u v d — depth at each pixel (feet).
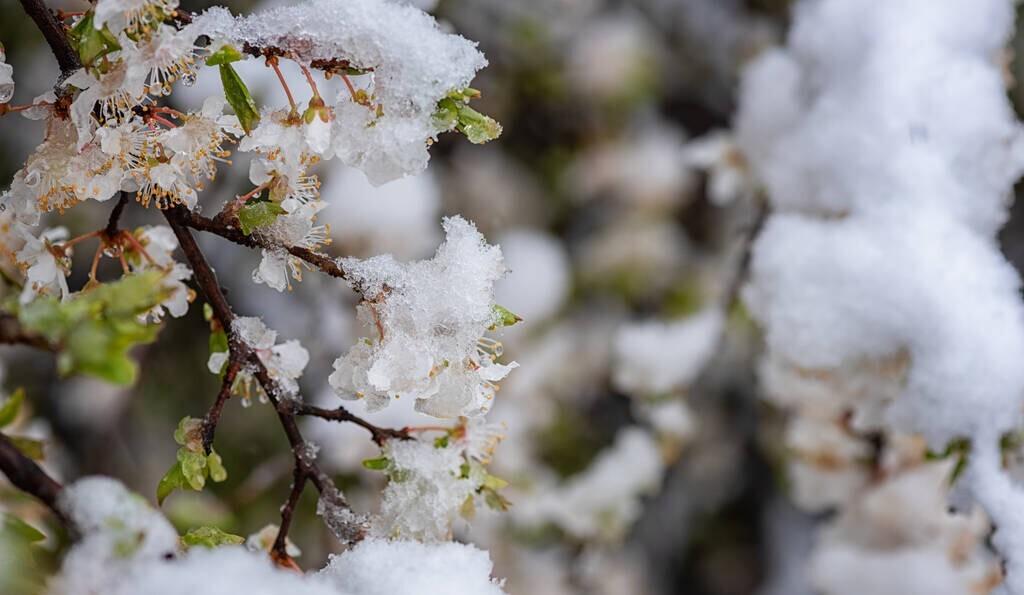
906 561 2.18
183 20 1.66
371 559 1.65
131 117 1.67
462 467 1.72
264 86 2.17
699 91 3.76
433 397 1.67
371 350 1.68
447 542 1.69
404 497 1.70
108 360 1.51
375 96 1.65
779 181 2.03
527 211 3.63
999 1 1.98
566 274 3.58
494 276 1.69
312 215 1.70
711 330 2.61
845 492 2.17
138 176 1.67
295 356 1.70
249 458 2.71
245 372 1.71
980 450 1.83
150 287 1.54
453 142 3.47
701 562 3.68
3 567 1.56
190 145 1.67
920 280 1.85
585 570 2.89
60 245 1.70
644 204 3.84
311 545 2.38
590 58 3.60
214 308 1.70
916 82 1.94
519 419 3.10
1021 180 3.01
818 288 1.90
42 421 2.64
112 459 2.77
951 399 1.83
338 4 1.65
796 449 2.19
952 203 1.91
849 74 2.00
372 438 1.71
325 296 2.50
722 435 3.35
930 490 2.15
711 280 3.63
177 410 2.79
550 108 3.65
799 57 2.09
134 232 1.73
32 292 1.65
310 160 1.66
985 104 1.93
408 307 1.67
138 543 1.54
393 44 1.65
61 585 1.54
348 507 1.69
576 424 3.48
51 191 1.68
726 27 3.61
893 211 1.91
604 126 3.75
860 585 2.19
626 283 3.78
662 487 3.51
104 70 1.64
